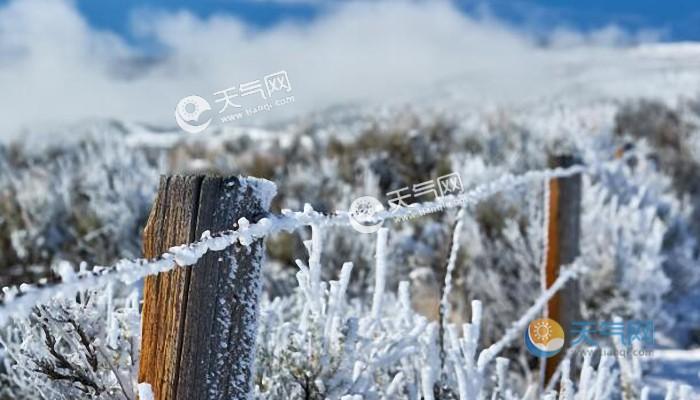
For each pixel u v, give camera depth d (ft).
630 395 8.77
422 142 26.58
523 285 15.58
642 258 17.85
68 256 18.06
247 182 5.05
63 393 6.02
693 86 79.05
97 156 22.52
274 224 5.08
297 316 9.56
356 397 5.97
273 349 7.35
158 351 5.01
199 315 4.91
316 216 5.54
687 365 12.59
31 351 6.29
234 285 4.97
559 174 12.27
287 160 27.66
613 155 26.96
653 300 18.13
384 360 7.07
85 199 20.25
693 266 21.12
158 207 5.08
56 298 6.08
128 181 19.47
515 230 16.42
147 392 4.78
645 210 19.89
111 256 17.92
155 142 32.96
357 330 6.97
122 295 9.36
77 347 6.17
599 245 18.19
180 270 4.93
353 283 15.69
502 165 24.54
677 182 32.17
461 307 14.49
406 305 7.93
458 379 6.75
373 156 25.39
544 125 30.17
